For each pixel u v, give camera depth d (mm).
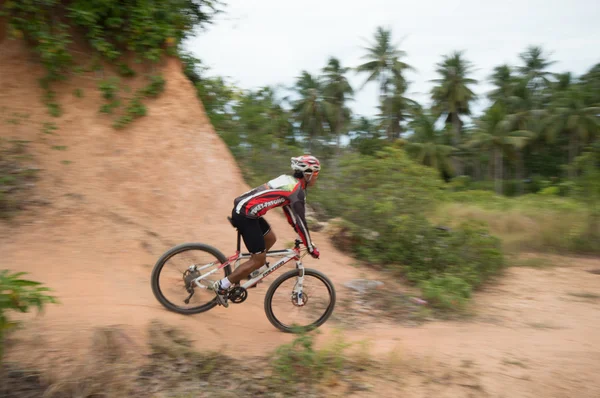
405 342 4707
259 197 4363
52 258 5070
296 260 4758
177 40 8586
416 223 7832
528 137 41875
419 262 7578
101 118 7402
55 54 7164
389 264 7629
